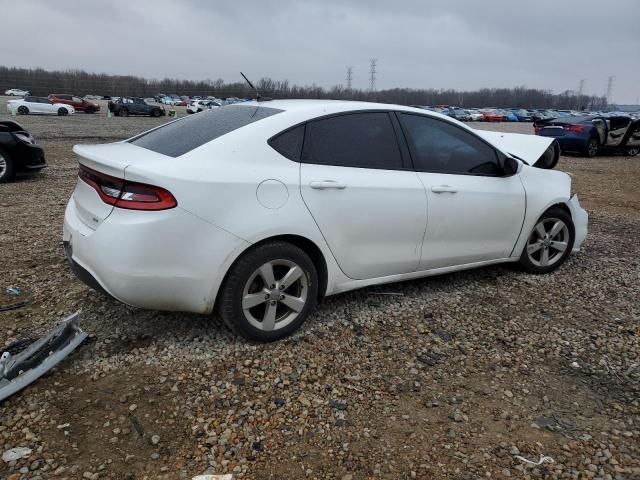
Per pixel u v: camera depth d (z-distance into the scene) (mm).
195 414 2680
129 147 3418
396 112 3900
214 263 3020
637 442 2607
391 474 2338
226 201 3008
